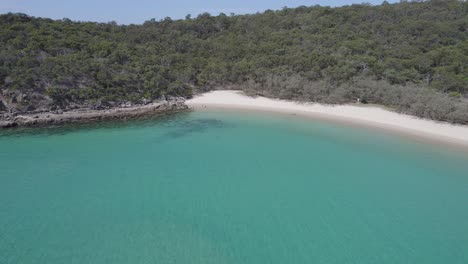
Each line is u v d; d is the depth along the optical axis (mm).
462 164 33625
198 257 20047
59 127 42688
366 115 50219
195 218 23859
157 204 25500
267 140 40562
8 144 36625
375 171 32062
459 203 26531
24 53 49188
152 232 22203
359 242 21750
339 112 52250
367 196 27422
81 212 24219
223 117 50531
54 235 21688
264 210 25094
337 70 59312
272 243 21438
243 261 19828
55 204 25156
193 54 72562
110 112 47625
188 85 62875
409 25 73250
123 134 41312
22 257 19703
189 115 51250
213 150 36844
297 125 46844
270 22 87000
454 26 70500
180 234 22078
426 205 26188
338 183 29578
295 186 28922
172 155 35094
